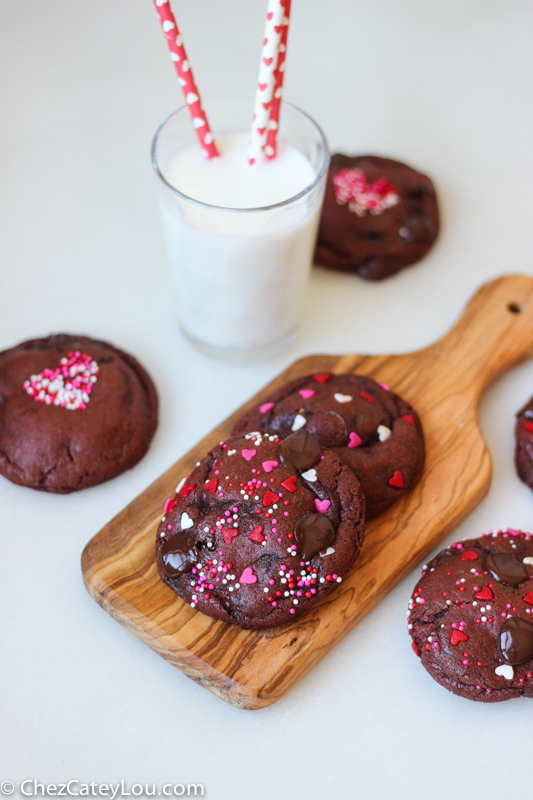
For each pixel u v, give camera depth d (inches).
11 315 24.5
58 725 19.8
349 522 19.8
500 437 23.1
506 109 28.6
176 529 19.9
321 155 21.4
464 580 19.9
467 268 25.6
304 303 25.1
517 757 19.6
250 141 21.3
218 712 20.0
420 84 29.0
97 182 26.8
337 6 30.9
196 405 23.5
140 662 20.5
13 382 22.2
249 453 20.2
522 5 31.1
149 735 19.8
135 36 29.5
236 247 21.1
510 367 23.7
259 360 24.2
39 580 21.3
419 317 24.9
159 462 22.6
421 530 21.0
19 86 28.3
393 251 24.8
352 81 28.9
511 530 21.0
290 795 19.2
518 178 27.1
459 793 19.3
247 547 19.5
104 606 20.3
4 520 21.9
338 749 19.6
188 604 20.0
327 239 24.9
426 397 22.8
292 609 19.4
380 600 20.8
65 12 30.0
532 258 25.8
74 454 21.6
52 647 20.6
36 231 25.9
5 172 26.8
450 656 19.4
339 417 21.1
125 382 22.6
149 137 27.6
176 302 23.8
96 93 28.3
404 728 19.8
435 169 27.2
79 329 24.4
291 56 29.5
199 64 28.8
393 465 21.0
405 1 31.1
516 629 19.3
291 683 19.8
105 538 20.9
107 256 25.6
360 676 20.3
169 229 21.6
